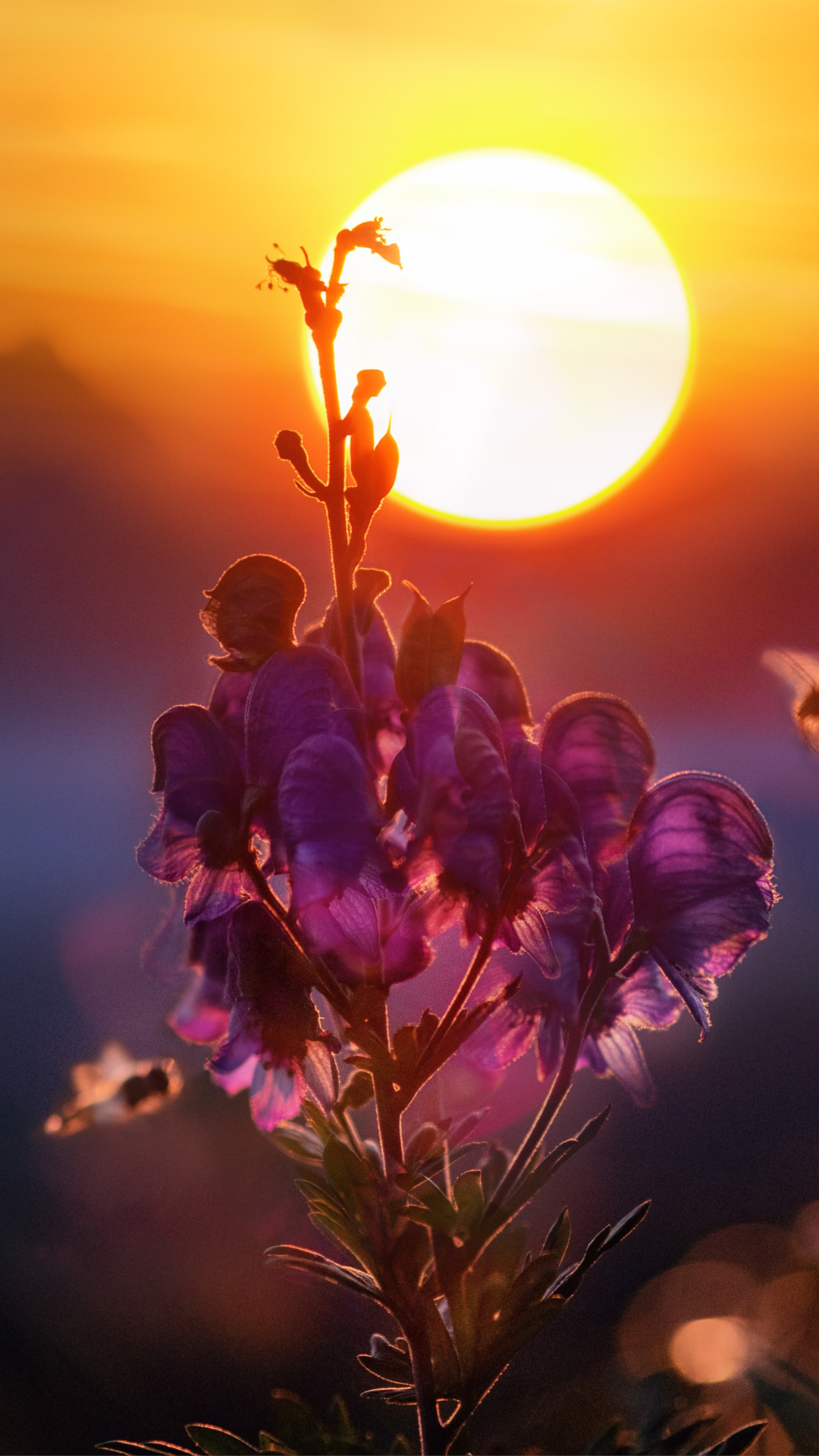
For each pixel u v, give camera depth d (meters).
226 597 0.48
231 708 0.48
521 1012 0.49
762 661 0.56
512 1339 0.47
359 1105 0.47
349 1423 0.49
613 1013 0.49
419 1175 0.46
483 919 0.46
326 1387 0.61
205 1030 0.49
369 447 0.47
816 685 0.55
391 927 0.47
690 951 0.48
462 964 0.60
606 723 0.49
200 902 0.47
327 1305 0.66
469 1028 0.46
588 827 0.48
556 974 0.47
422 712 0.47
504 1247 0.48
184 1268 0.67
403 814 0.48
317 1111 0.47
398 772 0.47
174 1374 0.61
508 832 0.46
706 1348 0.55
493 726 0.47
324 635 0.49
